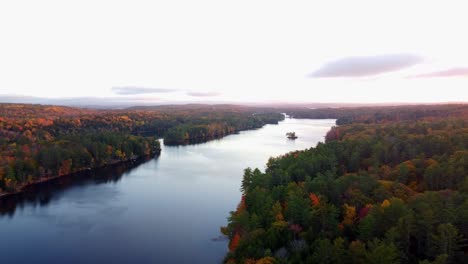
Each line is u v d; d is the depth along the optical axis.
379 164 84.50
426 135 106.06
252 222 56.06
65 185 106.00
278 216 55.31
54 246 64.69
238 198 92.56
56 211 82.62
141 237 68.31
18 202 89.50
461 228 43.88
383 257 37.50
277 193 66.31
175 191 99.19
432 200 49.19
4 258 60.19
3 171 99.69
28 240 67.06
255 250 48.31
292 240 49.81
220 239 67.44
